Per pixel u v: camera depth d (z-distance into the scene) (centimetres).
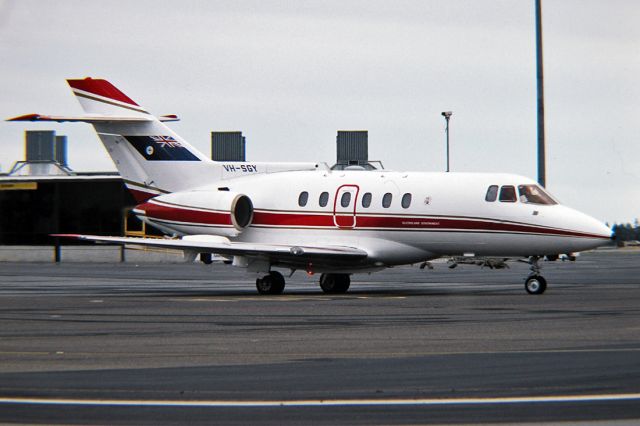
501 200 10375
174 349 5450
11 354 5250
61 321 7200
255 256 10712
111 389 4134
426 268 18225
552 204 10306
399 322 6962
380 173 11194
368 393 4006
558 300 9062
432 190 10694
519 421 3466
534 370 4544
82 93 12100
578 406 3712
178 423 3481
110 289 11675
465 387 4116
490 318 7194
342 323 6925
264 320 7212
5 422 3500
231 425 3450
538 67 13888
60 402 3856
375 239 10962
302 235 11394
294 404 3797
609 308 8031
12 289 11631
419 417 3547
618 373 4444
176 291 11306
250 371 4606
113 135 12206
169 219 11788
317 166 11706
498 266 14875
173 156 12044
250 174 11869
